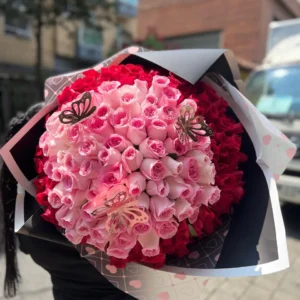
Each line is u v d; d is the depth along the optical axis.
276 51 3.32
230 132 0.72
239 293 1.77
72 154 0.59
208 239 0.70
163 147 0.57
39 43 6.14
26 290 1.70
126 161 0.56
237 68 0.81
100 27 6.93
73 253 0.71
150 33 7.57
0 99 6.38
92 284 0.73
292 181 2.36
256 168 0.75
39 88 6.30
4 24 6.73
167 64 0.68
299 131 2.51
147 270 0.67
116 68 0.70
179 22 8.58
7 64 6.85
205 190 0.61
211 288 1.80
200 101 0.70
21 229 0.66
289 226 2.52
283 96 2.91
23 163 0.73
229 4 7.87
